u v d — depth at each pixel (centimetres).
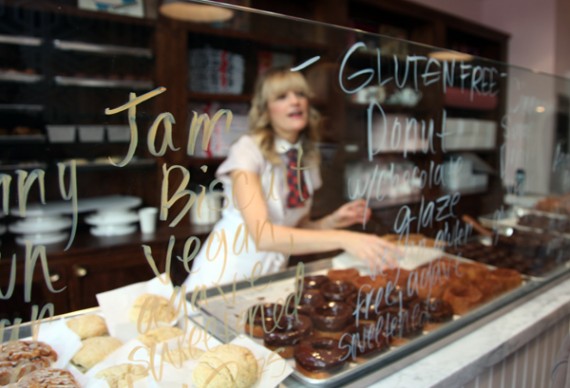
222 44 182
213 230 73
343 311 86
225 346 68
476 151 127
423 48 103
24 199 57
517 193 143
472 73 118
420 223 109
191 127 66
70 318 64
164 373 64
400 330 88
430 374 79
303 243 96
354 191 108
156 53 110
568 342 70
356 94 105
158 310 67
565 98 157
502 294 111
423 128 109
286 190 100
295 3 261
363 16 288
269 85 112
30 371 58
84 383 60
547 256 138
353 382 74
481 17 390
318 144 117
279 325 80
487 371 92
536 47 362
